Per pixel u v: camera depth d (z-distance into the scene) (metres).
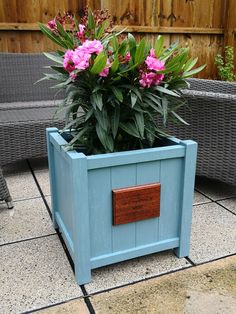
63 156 1.23
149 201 1.25
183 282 1.23
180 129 1.89
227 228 1.59
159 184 1.25
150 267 1.32
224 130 1.77
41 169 2.42
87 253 1.20
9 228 1.60
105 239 1.23
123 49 1.12
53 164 1.49
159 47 1.14
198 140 1.87
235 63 3.57
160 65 1.08
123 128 1.20
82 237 1.17
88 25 1.19
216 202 1.89
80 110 1.28
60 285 1.21
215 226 1.61
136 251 1.30
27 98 2.76
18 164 2.52
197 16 3.43
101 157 1.12
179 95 1.23
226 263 1.33
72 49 1.13
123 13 3.09
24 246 1.45
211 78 3.69
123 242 1.27
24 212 1.76
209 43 3.57
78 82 1.13
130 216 1.24
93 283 1.23
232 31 3.48
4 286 1.21
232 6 3.42
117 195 1.18
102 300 1.14
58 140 1.32
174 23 3.34
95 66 1.02
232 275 1.26
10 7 2.72
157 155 1.20
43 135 2.23
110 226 1.22
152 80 1.10
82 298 1.15
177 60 1.13
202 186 2.12
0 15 2.71
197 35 3.48
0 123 2.11
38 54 2.75
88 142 1.29
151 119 1.28
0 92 2.67
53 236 1.54
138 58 1.08
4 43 2.81
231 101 1.69
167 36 3.34
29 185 2.12
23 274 1.27
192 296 1.16
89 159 1.10
